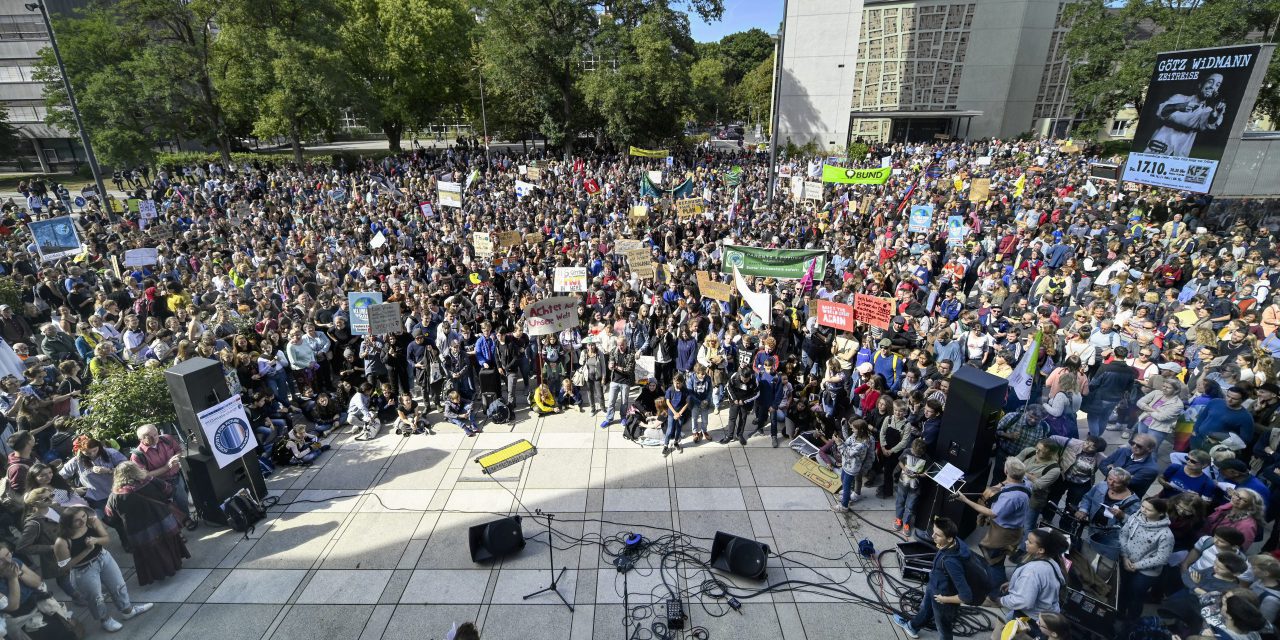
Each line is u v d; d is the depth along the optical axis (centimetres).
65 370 994
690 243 1927
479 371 1224
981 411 755
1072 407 884
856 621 705
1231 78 1852
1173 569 686
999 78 6047
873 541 838
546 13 4831
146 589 760
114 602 708
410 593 749
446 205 2392
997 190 2761
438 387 1216
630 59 4947
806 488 962
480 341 1210
